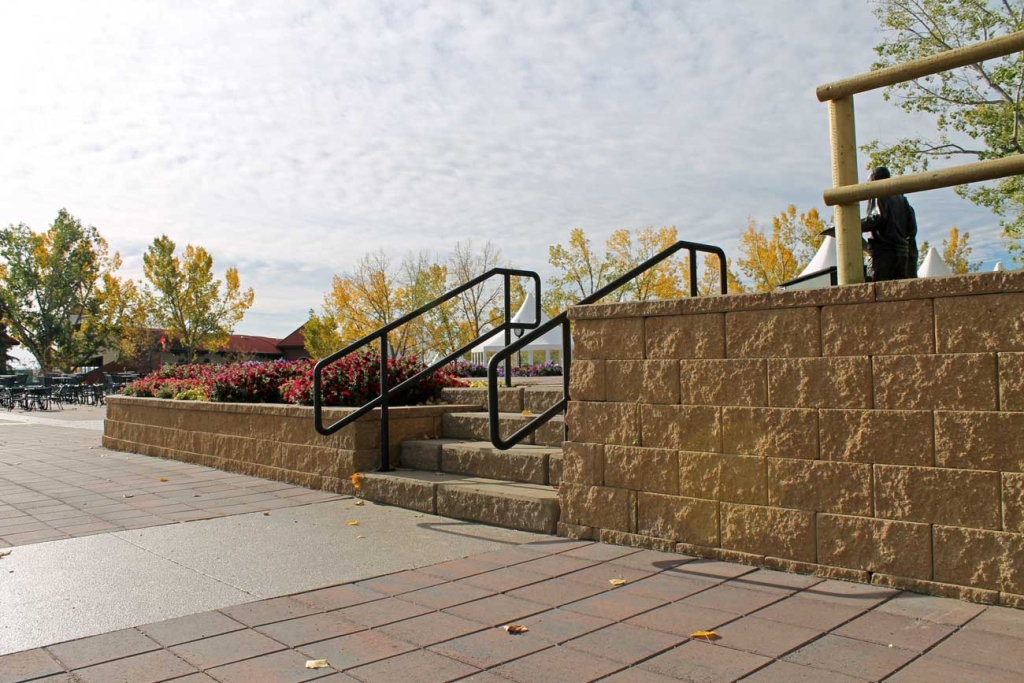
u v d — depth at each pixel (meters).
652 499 4.84
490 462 6.43
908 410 3.86
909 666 2.96
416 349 48.00
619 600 3.88
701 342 4.64
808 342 4.21
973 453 3.65
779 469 4.30
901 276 5.16
